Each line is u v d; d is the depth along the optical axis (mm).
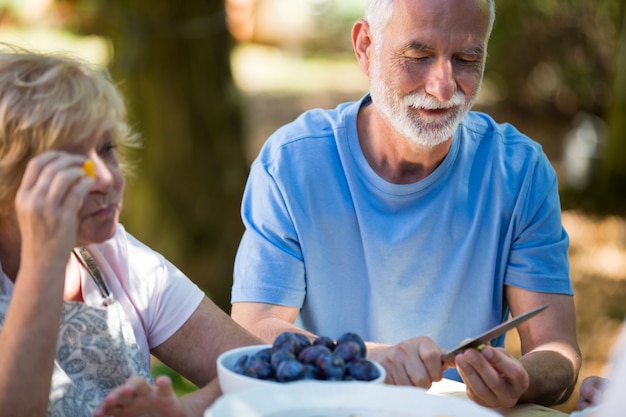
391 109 2656
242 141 6773
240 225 6723
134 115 6371
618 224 8781
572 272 7699
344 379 1762
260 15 18156
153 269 2230
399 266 2779
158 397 1712
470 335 2834
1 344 1695
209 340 2240
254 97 13766
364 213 2779
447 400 1642
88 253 2068
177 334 2236
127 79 6309
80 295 2057
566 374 2539
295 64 16922
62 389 1885
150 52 6285
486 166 2812
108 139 1880
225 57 6617
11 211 1883
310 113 2957
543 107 12086
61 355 1935
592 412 1703
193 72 6402
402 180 2791
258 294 2777
